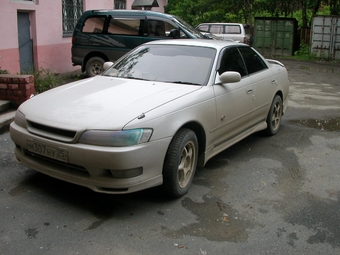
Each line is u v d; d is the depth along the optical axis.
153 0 18.05
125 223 3.65
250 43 22.73
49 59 11.36
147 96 4.19
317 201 4.29
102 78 5.03
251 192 4.46
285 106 7.16
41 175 4.62
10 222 3.59
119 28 10.85
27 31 10.48
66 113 3.87
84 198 4.11
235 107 5.11
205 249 3.31
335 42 20.38
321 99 9.95
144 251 3.25
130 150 3.54
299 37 23.48
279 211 4.04
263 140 6.41
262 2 24.19
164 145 3.82
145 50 5.47
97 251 3.22
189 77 4.82
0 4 9.12
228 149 5.91
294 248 3.39
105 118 3.70
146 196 4.21
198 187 4.52
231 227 3.68
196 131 4.50
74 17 12.66
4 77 6.76
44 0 10.82
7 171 4.70
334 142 6.37
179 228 3.62
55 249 3.22
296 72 15.70
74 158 3.64
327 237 3.58
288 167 5.25
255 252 3.31
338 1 21.56
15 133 4.11
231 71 5.26
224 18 28.75
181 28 10.54
